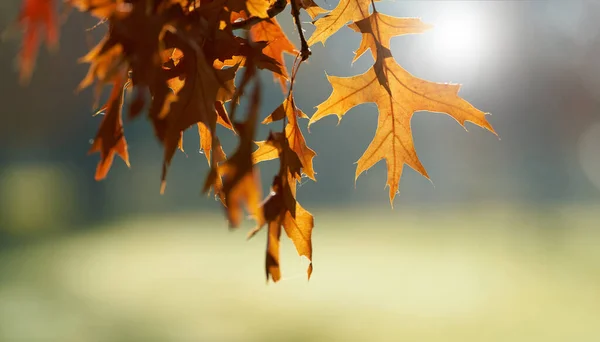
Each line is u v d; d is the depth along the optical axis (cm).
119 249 2089
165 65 169
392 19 210
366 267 1728
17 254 1991
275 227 178
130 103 132
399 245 2130
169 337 1034
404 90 217
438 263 1798
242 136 126
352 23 210
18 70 120
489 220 2866
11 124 2622
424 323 1150
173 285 1503
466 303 1307
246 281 1550
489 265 1759
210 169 144
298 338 1050
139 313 1223
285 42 215
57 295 1377
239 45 174
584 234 2375
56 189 2997
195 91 151
